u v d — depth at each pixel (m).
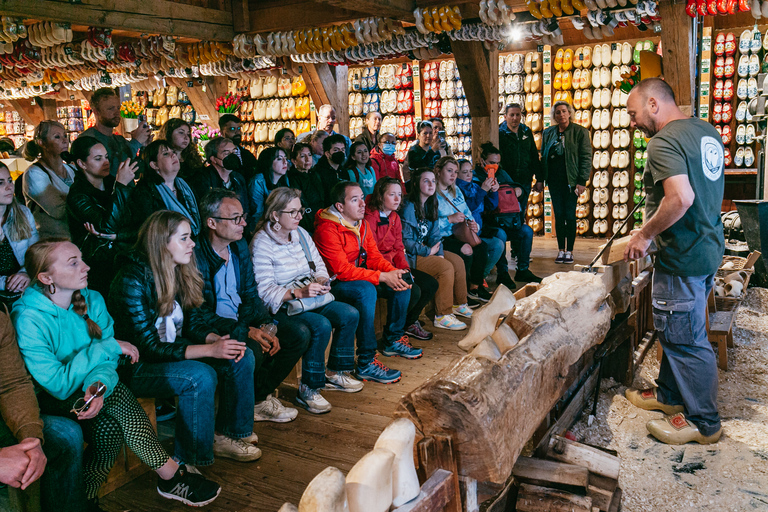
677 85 5.93
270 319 3.21
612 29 5.44
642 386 3.71
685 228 2.86
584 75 8.88
